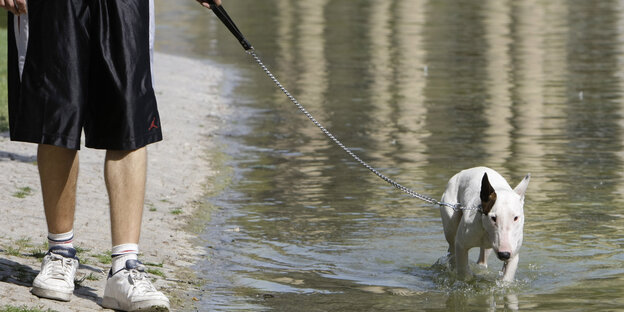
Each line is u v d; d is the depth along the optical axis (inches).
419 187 1288.1
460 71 2652.6
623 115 1936.5
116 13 626.2
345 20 4146.2
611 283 852.0
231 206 1182.3
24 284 690.2
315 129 1806.1
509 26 3831.2
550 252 962.1
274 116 1971.0
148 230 1023.0
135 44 631.2
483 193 818.8
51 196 654.5
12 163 1311.5
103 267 813.9
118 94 623.5
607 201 1197.7
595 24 3902.6
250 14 4490.7
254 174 1392.7
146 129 638.5
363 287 840.3
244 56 3048.7
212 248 971.3
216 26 4010.8
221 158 1521.9
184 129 1784.0
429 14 4345.5
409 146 1614.2
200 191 1269.7
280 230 1056.2
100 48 624.1
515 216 808.3
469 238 846.5
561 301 793.6
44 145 642.8
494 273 904.3
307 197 1234.0
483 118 1911.9
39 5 621.3
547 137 1694.1
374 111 2017.7
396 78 2534.5
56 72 617.0
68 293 655.8
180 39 3540.8
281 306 767.1
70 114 614.5
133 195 645.3
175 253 933.8
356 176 1368.1
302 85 2434.8
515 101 2140.7
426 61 2876.5
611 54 3006.9
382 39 3449.8
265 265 910.4
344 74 2623.0
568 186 1288.1
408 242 1005.8
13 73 633.0
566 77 2527.1
